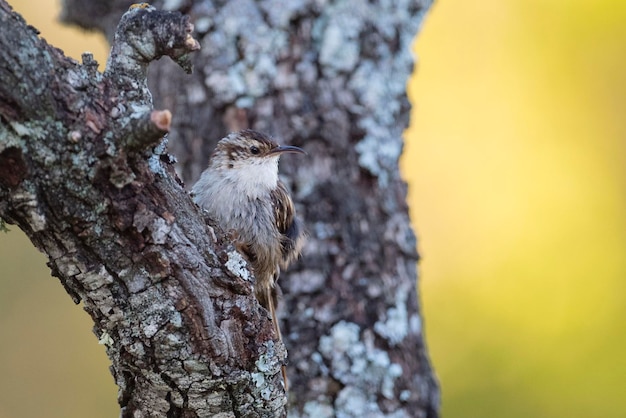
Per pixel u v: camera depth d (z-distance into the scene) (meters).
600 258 12.56
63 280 5.17
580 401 11.37
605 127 13.08
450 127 13.73
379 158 8.60
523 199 13.23
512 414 11.46
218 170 8.26
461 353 12.22
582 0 13.07
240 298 5.51
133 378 5.68
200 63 8.66
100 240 4.98
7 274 12.86
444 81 13.74
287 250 8.27
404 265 8.66
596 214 12.84
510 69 13.51
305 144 8.52
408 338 8.52
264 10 8.59
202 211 5.50
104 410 12.95
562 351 11.85
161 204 5.12
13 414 12.56
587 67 13.16
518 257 12.90
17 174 4.60
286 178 8.48
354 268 8.38
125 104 4.81
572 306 12.30
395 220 8.64
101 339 5.47
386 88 8.77
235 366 5.58
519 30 13.43
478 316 12.56
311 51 8.62
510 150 13.44
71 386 12.85
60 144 4.65
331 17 8.61
